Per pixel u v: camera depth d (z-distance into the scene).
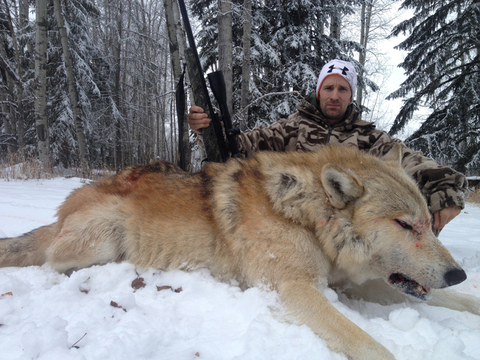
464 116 11.99
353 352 1.69
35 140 18.11
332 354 1.70
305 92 12.81
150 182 2.91
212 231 2.53
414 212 2.05
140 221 2.73
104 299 2.02
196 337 1.70
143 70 19.50
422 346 1.73
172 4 7.93
